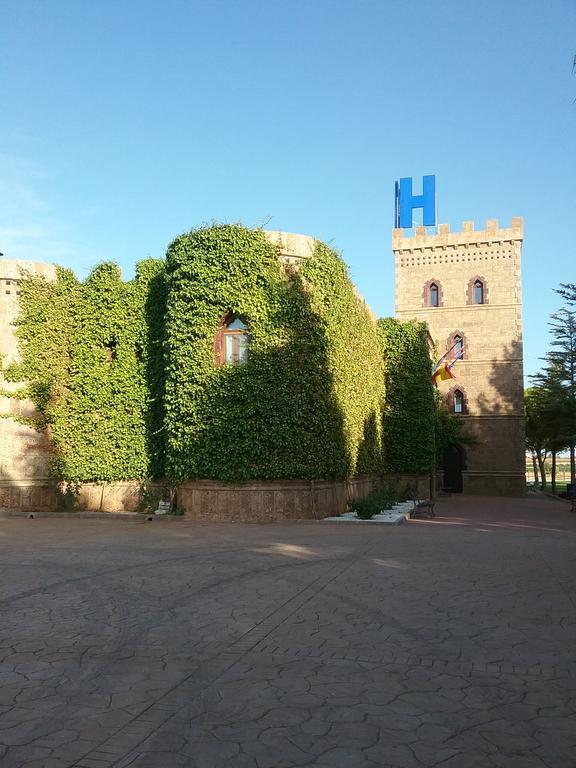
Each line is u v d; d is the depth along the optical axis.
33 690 5.52
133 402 23.88
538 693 5.45
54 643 6.96
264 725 4.79
